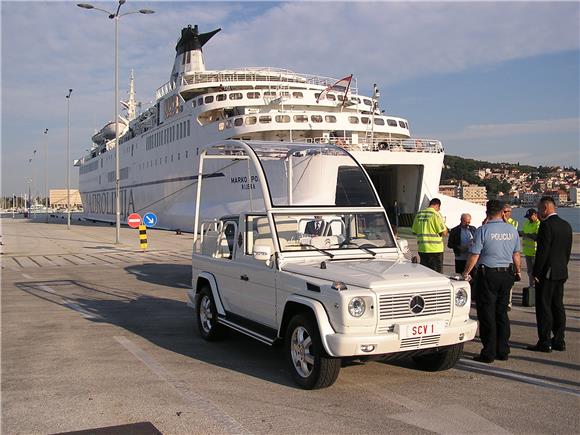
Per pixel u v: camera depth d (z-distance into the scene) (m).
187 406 4.89
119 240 28.06
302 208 6.37
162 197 39.97
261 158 7.05
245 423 4.49
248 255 6.56
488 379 5.68
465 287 5.46
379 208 6.80
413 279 5.28
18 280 14.48
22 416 4.67
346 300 4.90
